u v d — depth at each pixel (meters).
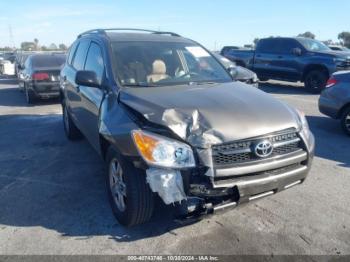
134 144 2.95
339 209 3.82
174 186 2.82
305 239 3.28
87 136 4.80
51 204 4.00
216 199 2.93
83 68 5.05
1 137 6.92
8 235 3.39
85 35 5.61
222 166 2.88
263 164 3.01
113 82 3.83
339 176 4.71
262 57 14.56
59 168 5.12
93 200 4.07
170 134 2.90
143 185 3.10
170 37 4.90
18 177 4.81
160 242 3.23
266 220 3.59
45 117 8.87
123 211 3.38
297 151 3.27
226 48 18.98
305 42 13.54
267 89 13.67
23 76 11.66
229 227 3.46
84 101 4.73
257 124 3.07
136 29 5.25
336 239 3.28
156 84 3.92
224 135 2.92
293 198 4.07
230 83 4.18
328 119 8.16
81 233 3.40
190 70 4.35
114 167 3.50
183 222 2.97
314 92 12.77
